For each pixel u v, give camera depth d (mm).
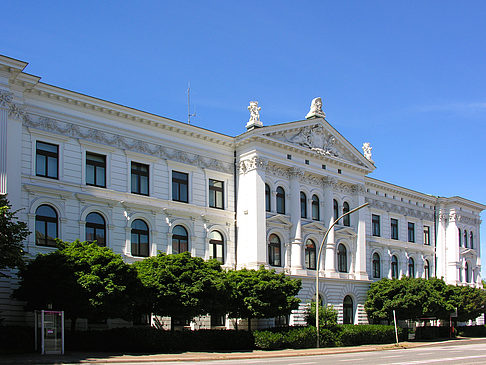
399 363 26141
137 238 39688
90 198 37000
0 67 32781
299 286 41750
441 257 68500
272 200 47312
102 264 30734
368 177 58594
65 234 35562
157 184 41312
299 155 49656
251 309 38250
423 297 53062
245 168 46500
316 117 52000
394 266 61875
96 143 38125
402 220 63656
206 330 37500
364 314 53781
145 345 32656
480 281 73500
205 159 44906
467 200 70938
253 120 46906
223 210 45375
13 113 33656
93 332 32875
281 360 30250
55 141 36188
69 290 29422
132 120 40406
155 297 33094
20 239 28047
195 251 42656
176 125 42656
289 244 47969
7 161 32875
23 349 29578
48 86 35750
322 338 43562
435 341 55656
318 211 51781
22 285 30734
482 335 68688
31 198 34281
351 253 53906
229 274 39188
